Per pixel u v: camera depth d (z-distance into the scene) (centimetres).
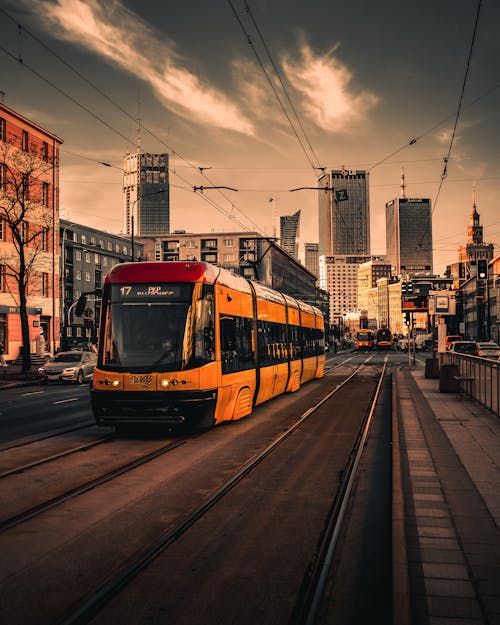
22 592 436
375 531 582
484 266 3262
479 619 365
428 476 752
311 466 884
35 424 1382
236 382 1288
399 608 366
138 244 9975
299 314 2234
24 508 664
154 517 623
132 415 1089
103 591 433
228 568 484
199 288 1155
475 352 3681
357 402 1805
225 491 736
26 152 4384
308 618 391
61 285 7381
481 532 533
